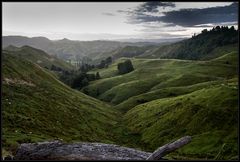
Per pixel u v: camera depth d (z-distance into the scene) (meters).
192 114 137.00
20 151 18.55
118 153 19.25
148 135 136.88
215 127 123.31
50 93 166.62
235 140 109.69
